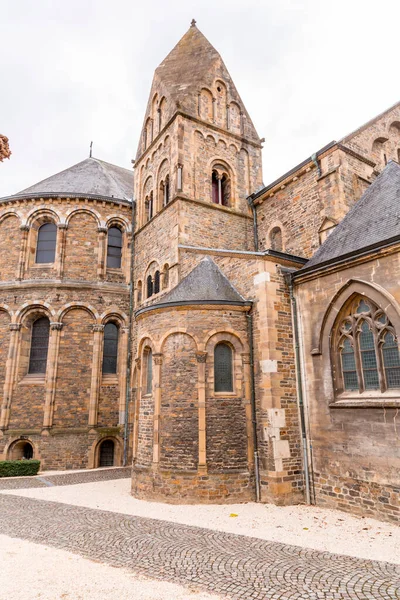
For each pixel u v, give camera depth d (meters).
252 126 24.45
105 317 23.11
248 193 22.69
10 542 8.40
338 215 16.59
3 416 20.88
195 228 19.97
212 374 13.25
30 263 23.30
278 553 7.78
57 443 20.61
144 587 6.20
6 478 17.56
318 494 12.05
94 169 28.36
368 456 10.86
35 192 24.19
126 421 22.09
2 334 22.34
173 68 24.91
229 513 11.03
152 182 23.33
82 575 6.65
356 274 11.88
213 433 12.73
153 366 13.87
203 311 13.70
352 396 11.59
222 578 6.59
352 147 18.36
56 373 21.47
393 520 10.03
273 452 12.29
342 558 7.51
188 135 21.27
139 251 23.72
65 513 11.00
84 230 23.97
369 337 11.46
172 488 12.45
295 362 13.41
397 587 6.24
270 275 13.81
